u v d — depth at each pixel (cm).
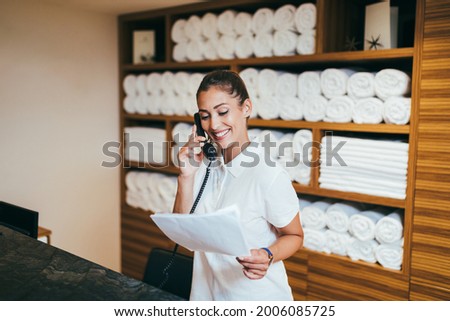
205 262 154
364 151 229
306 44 245
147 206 336
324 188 246
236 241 115
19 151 290
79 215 328
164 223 124
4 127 282
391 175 221
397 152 217
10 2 278
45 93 300
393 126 215
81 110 321
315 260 250
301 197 273
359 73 226
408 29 251
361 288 235
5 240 152
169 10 304
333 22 246
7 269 126
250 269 125
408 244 216
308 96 246
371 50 220
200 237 121
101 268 129
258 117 274
